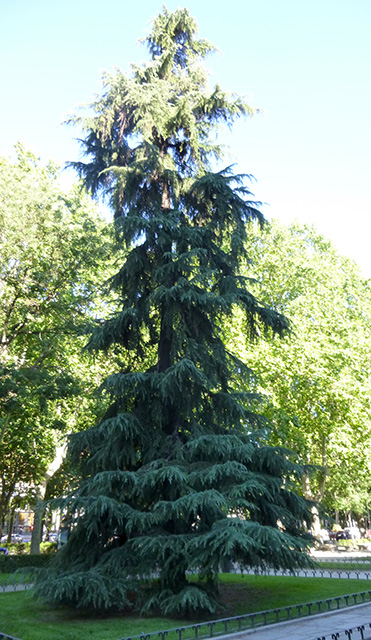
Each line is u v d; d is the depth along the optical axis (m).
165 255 12.81
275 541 8.98
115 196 14.38
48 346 21.25
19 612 11.22
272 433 25.20
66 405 26.00
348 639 8.29
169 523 11.45
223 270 14.87
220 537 8.92
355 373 27.36
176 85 15.31
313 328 28.53
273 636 9.04
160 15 16.23
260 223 14.84
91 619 10.46
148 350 19.27
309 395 26.45
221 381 14.30
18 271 19.47
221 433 13.28
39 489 26.94
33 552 25.55
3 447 26.55
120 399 13.48
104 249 20.31
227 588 14.18
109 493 10.91
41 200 18.70
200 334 14.03
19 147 24.84
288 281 31.31
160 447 12.29
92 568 10.41
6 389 17.72
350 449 25.33
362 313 31.67
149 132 14.14
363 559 25.91
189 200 15.42
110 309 25.50
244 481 10.37
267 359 25.39
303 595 13.27
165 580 10.74
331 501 44.56
